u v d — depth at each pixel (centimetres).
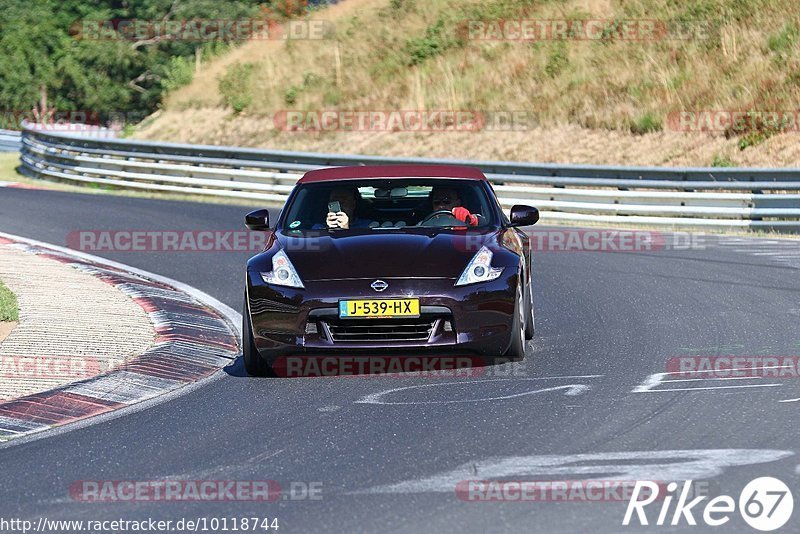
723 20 10025
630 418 2256
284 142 10825
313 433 2231
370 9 13262
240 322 3728
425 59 11431
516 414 2320
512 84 10319
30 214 6756
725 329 3297
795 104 8494
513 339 2836
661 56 9838
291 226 3097
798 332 3192
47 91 18312
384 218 3216
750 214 5916
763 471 1848
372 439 2161
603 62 10106
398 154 9838
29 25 18888
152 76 18738
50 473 1998
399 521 1645
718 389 2502
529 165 6706
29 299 3844
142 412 2494
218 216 6744
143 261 5134
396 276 2753
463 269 2786
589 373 2736
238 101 11788
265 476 1930
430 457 2009
